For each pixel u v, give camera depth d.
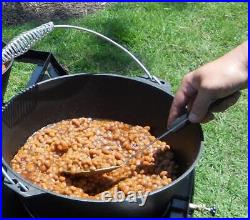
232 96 1.34
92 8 3.08
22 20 2.97
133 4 3.07
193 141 1.47
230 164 2.13
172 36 2.81
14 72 2.53
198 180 2.04
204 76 1.28
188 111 1.38
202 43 2.79
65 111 1.70
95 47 2.70
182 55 2.70
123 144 1.62
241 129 2.28
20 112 1.56
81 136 1.64
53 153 1.58
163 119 1.62
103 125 1.69
